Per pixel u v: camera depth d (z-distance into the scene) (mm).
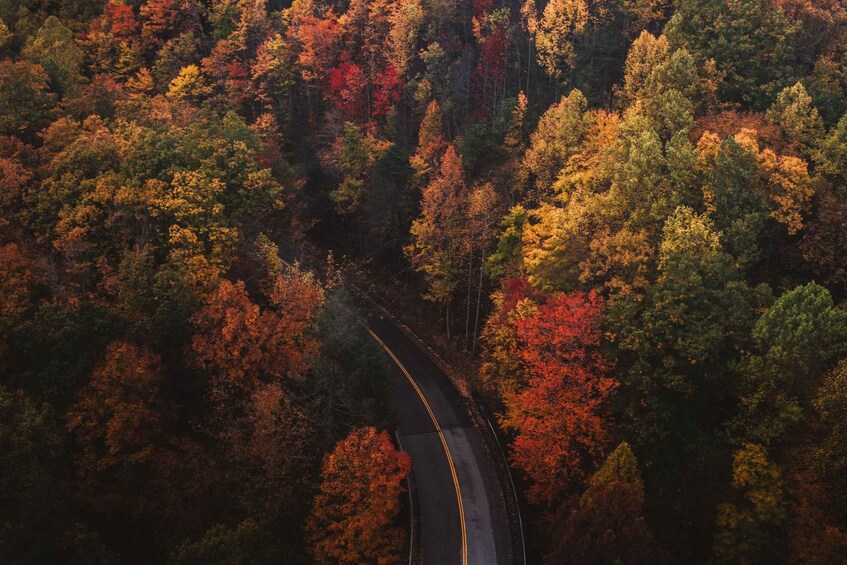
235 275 55969
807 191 50469
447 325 65500
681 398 43844
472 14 89062
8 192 50750
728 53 63562
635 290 47125
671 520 41656
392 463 43625
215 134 62750
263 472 45469
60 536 38188
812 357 40156
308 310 49844
